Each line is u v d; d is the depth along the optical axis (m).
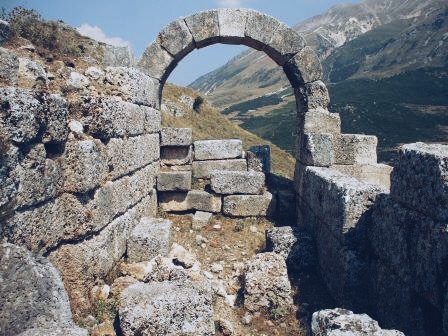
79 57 8.73
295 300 5.96
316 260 6.91
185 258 6.53
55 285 3.58
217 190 9.25
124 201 6.55
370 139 9.17
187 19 9.41
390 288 4.61
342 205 5.58
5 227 3.66
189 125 20.50
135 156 7.22
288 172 20.67
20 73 5.38
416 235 4.12
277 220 9.23
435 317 3.74
